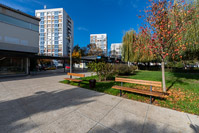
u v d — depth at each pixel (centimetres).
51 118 264
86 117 269
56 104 354
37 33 1616
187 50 657
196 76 1034
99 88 556
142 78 945
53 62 4262
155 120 254
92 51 4531
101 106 337
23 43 1440
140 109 314
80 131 213
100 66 793
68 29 5825
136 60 1875
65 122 246
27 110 309
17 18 1377
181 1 453
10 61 1258
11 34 1320
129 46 1867
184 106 327
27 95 452
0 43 1225
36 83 731
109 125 234
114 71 873
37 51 1611
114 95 449
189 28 575
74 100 391
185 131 213
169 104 344
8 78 1009
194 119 257
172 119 258
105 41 8131
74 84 678
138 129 220
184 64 1844
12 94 467
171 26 459
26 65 1398
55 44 5162
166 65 1964
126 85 635
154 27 468
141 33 511
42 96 439
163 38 449
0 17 1223
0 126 229
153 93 357
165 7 453
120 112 295
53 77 1080
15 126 230
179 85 618
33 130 217
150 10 468
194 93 461
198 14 513
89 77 1042
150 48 468
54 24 5147
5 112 296
